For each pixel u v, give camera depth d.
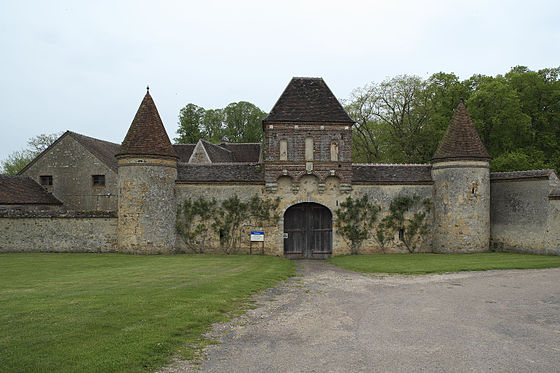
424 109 42.44
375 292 14.83
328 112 27.94
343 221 27.92
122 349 7.82
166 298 12.09
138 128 26.45
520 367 7.38
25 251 26.95
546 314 11.22
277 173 27.47
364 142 49.25
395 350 8.33
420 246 27.95
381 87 45.31
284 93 28.48
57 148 37.16
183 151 46.97
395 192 28.08
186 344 8.63
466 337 9.16
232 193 27.69
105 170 36.44
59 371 6.73
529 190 25.56
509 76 41.38
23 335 8.33
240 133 66.88
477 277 17.83
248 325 10.27
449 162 27.05
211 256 25.77
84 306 10.79
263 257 25.92
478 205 26.61
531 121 38.81
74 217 26.81
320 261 26.48
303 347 8.57
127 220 25.80
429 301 13.05
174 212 27.27
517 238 26.17
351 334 9.48
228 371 7.25
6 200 31.25
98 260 22.70
